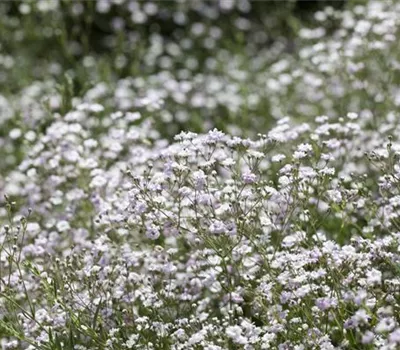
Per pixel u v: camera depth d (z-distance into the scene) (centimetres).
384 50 1009
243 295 674
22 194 880
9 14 1491
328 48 1110
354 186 715
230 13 1527
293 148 774
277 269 632
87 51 1292
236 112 1145
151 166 675
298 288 592
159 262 709
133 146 877
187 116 1145
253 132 1075
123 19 1399
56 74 1300
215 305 697
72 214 811
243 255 662
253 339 583
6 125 1103
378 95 983
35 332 659
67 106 1014
